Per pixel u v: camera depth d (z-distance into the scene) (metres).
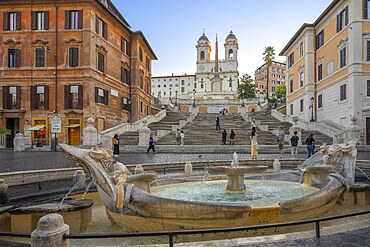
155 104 74.12
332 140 31.78
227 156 23.88
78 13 35.91
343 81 34.69
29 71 36.41
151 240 6.95
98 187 7.85
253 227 4.73
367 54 32.41
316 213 7.60
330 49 38.44
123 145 30.19
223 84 122.00
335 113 36.75
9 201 8.96
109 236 4.34
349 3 33.34
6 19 36.78
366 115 31.78
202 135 35.78
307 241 5.10
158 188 11.32
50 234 4.31
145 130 30.81
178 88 142.38
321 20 40.84
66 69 35.88
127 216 7.09
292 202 7.02
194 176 14.59
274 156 23.98
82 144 30.84
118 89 43.31
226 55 125.38
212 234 6.81
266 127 38.03
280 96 96.88
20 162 17.97
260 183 12.37
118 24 42.62
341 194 9.19
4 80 36.66
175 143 32.56
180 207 6.70
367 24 32.44
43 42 36.19
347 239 5.18
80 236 4.36
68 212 7.74
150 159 21.44
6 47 36.75
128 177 9.06
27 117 36.31
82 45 35.81
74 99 35.94
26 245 5.12
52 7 36.19
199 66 127.31
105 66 39.22
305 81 44.47
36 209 7.76
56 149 30.66
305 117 44.28
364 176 13.30
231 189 10.62
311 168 11.08
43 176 11.80
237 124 43.44
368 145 29.36
